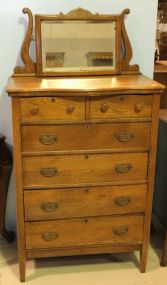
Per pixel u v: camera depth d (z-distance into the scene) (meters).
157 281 2.07
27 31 2.03
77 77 2.05
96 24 2.05
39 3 2.08
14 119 1.76
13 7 2.07
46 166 1.86
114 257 2.27
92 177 1.91
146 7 2.15
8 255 2.27
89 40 2.06
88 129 1.82
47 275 2.11
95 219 1.99
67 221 1.98
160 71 2.71
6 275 2.10
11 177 2.36
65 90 1.72
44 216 1.95
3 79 2.19
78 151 1.85
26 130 1.78
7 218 2.44
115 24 2.07
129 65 2.15
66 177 1.89
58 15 2.01
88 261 2.23
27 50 2.05
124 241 2.06
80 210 1.96
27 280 2.06
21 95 1.71
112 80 1.95
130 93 1.78
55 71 2.06
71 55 2.07
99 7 2.12
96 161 1.88
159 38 2.99
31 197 1.90
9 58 2.15
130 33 2.19
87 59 2.08
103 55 2.09
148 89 1.77
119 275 2.12
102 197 1.95
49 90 1.71
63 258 2.25
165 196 2.20
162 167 2.25
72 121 1.79
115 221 2.01
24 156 1.83
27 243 1.98
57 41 2.04
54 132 1.80
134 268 2.18
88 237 2.02
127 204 1.98
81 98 1.76
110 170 1.91
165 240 2.15
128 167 1.91
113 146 1.87
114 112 1.81
